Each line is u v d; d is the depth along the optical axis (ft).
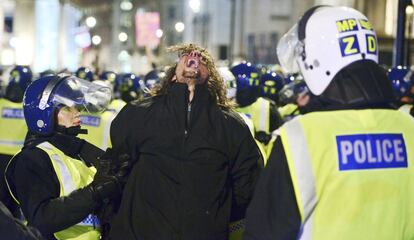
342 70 10.11
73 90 12.96
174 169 12.10
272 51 129.70
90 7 292.61
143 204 12.11
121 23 284.61
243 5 148.56
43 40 170.30
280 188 9.68
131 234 12.07
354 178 9.75
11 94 24.21
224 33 165.17
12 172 12.28
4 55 167.12
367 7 86.84
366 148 9.87
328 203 9.68
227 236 12.34
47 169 12.06
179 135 12.17
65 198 11.87
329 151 9.73
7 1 167.12
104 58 282.77
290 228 9.59
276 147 9.84
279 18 146.10
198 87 12.46
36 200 11.82
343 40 10.11
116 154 12.63
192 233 11.94
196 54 12.81
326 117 9.94
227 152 12.44
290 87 26.71
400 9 35.60
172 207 12.01
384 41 74.90
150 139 12.27
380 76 10.21
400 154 10.10
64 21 175.01
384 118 10.14
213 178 12.18
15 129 23.40
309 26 10.40
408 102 27.45
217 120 12.42
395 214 9.97
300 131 9.78
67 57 178.60
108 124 21.53
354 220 9.71
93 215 12.88
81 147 13.35
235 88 20.52
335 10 10.41
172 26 252.01
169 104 12.36
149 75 33.78
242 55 131.13
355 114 10.02
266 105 22.66
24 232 9.18
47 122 12.75
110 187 12.11
